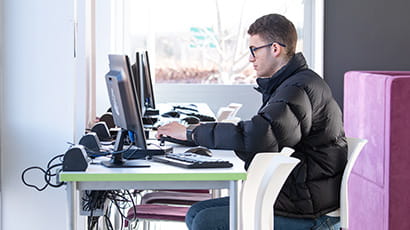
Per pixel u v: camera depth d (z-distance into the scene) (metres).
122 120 3.01
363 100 5.66
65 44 3.47
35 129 3.49
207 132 3.37
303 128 3.23
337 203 3.28
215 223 3.22
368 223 5.40
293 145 3.23
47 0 3.45
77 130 4.02
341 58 7.48
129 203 4.79
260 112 3.27
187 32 7.50
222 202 3.61
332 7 7.43
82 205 3.45
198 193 4.35
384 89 5.10
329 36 7.45
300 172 3.20
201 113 5.53
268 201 2.84
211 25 7.52
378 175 5.18
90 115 4.55
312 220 3.21
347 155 3.36
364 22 7.46
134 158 3.21
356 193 5.69
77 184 2.83
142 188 2.84
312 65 7.66
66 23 3.46
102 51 5.72
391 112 4.95
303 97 3.22
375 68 7.50
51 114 3.48
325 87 3.32
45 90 3.47
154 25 7.47
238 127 3.30
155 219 3.73
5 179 3.50
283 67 3.42
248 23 7.52
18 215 3.51
